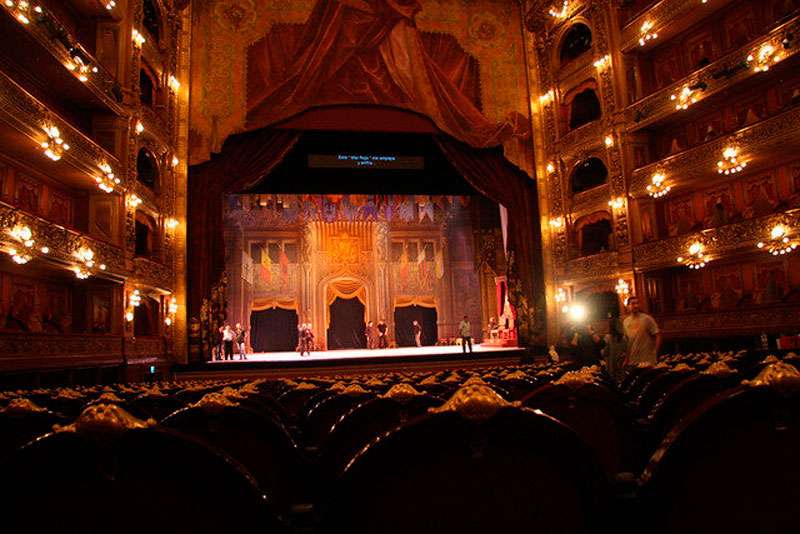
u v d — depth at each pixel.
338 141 24.91
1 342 12.46
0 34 14.41
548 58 25.95
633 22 22.83
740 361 7.46
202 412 2.77
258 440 2.85
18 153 15.70
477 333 36.09
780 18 18.89
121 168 18.81
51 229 14.55
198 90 23.28
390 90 24.23
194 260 22.58
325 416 4.15
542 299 25.31
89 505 1.67
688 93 20.36
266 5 24.00
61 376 15.59
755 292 19.77
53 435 1.62
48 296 17.75
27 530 1.66
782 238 17.47
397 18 24.70
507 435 1.75
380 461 1.71
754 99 20.06
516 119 25.56
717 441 1.90
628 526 1.89
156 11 21.81
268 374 21.86
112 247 17.86
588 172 26.78
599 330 22.67
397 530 1.75
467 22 25.69
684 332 20.22
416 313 36.59
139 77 20.05
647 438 3.38
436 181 25.80
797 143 17.58
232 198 35.09
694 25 21.72
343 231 36.56
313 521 2.06
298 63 23.77
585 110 26.89
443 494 1.77
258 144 23.67
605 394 3.35
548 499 1.82
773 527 1.93
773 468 1.93
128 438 1.62
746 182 20.52
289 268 35.84
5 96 12.98
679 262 20.47
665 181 21.20
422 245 36.69
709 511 1.92
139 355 19.25
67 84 17.00
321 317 35.47
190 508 1.70
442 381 5.82
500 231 36.50
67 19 18.47
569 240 24.89
